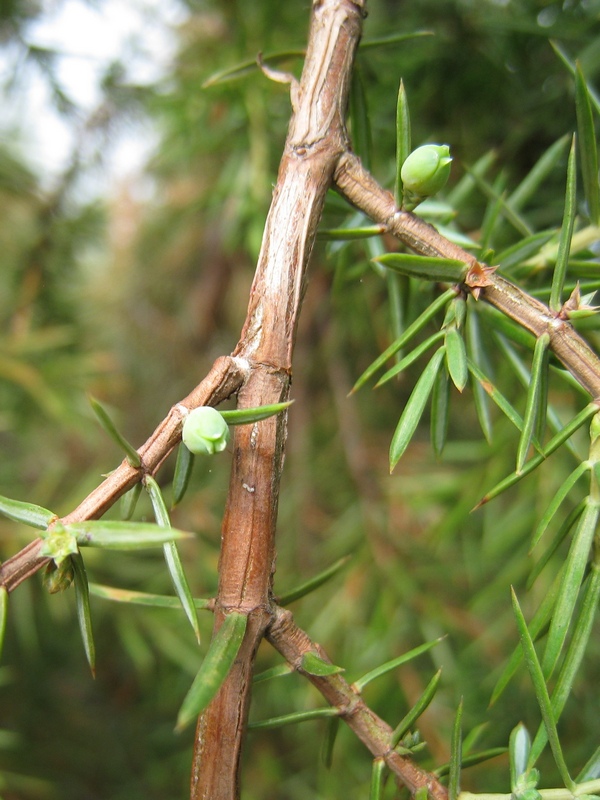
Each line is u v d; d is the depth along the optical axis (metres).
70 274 0.26
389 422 0.24
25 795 0.27
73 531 0.06
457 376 0.07
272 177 0.18
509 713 0.21
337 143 0.08
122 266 0.31
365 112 0.10
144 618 0.23
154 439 0.07
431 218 0.12
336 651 0.21
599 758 0.07
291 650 0.07
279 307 0.07
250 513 0.07
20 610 0.22
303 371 0.24
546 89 0.17
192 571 0.23
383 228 0.08
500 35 0.17
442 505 0.21
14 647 0.28
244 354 0.07
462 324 0.08
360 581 0.21
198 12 0.21
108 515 0.23
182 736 0.28
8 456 0.29
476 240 0.15
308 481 0.24
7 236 0.24
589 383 0.08
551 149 0.13
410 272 0.08
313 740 0.22
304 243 0.08
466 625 0.20
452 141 0.18
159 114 0.22
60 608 0.23
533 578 0.08
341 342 0.23
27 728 0.29
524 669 0.20
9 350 0.23
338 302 0.21
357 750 0.22
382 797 0.08
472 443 0.19
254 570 0.07
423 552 0.21
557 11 0.16
